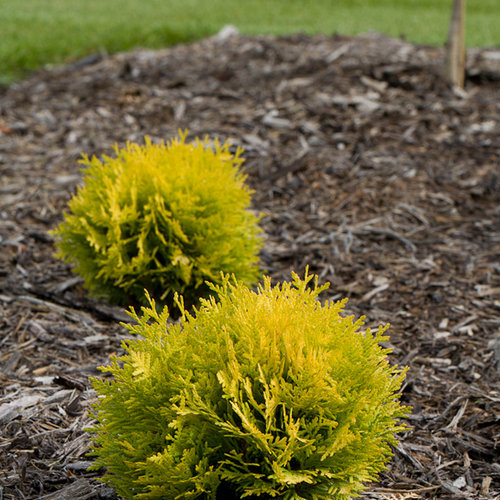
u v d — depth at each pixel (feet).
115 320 14.03
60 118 25.27
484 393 11.81
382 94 25.59
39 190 19.99
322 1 59.52
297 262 16.67
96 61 33.58
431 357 12.96
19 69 33.47
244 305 8.11
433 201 19.33
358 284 15.75
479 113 24.41
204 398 7.59
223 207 13.43
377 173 20.61
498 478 9.77
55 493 8.99
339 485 7.48
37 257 16.58
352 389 7.84
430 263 16.52
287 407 7.48
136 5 54.54
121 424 7.89
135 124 24.35
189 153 14.05
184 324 8.16
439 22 50.60
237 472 7.33
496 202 19.33
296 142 22.38
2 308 14.05
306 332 7.92
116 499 8.91
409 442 10.57
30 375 11.87
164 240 13.07
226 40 34.45
